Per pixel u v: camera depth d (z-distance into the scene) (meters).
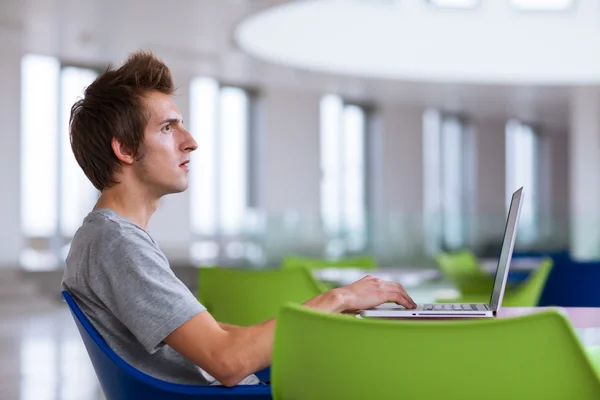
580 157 13.43
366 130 16.12
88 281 1.64
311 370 1.29
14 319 8.45
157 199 1.77
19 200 11.19
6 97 11.05
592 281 4.14
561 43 11.82
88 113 1.72
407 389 1.21
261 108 14.31
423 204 16.84
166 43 9.91
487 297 3.80
